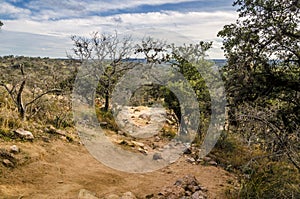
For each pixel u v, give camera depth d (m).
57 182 5.32
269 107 6.40
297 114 6.14
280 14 5.98
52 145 7.11
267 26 5.97
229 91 6.33
